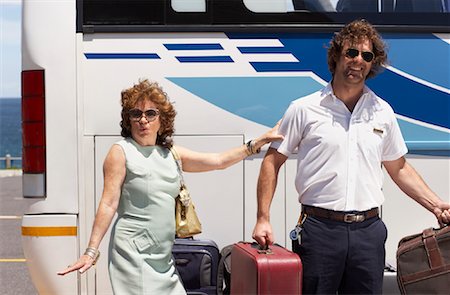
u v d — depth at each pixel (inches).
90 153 188.9
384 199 177.9
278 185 190.9
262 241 161.6
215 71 189.8
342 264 159.0
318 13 190.9
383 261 161.9
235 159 167.9
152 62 189.2
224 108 189.9
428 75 193.6
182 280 184.9
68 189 188.2
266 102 190.4
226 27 189.3
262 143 164.9
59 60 187.9
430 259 163.6
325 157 158.7
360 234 158.4
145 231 160.6
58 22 187.9
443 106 193.9
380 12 192.5
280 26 189.9
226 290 186.2
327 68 190.7
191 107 189.8
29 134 188.9
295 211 191.3
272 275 153.3
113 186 160.2
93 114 188.7
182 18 189.2
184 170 169.2
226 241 191.8
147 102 162.1
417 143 193.6
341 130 158.7
